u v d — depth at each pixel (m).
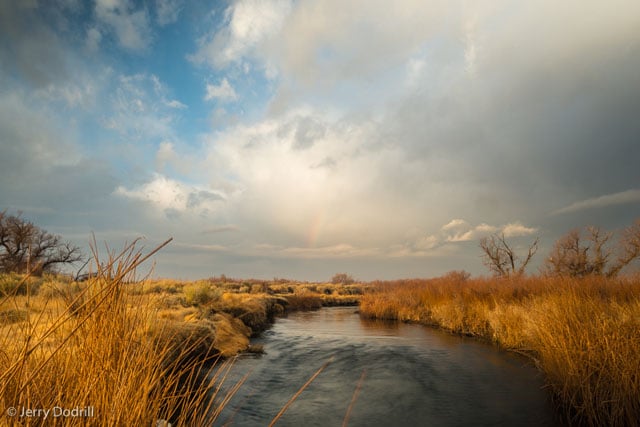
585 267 25.12
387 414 7.73
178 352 5.55
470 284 22.62
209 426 3.02
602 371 6.83
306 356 13.11
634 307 9.14
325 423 7.19
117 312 2.66
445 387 9.51
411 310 25.67
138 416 2.41
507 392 8.87
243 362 11.41
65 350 2.46
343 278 91.12
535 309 12.36
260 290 42.19
